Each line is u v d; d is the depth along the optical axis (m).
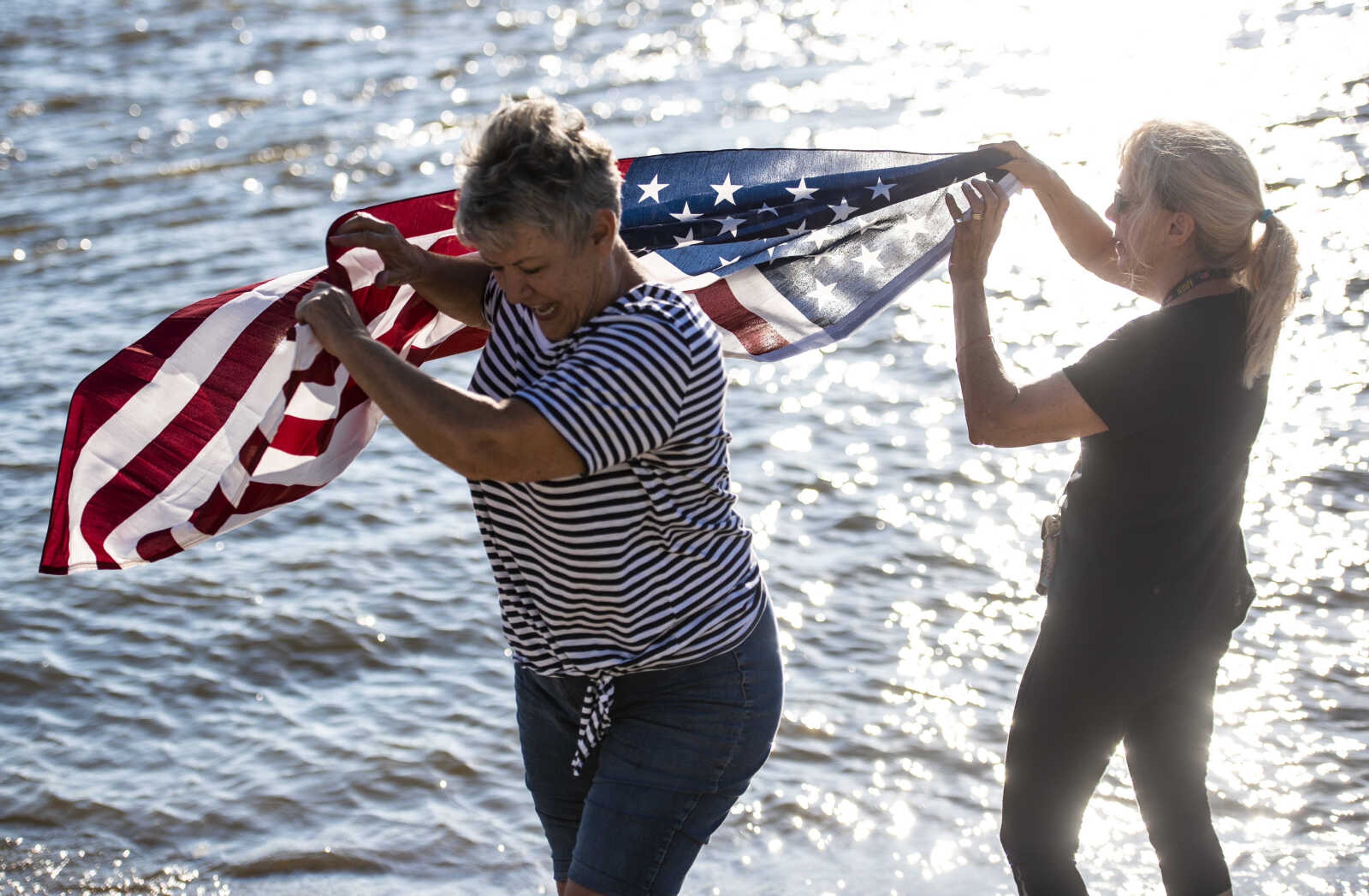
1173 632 3.17
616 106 17.17
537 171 2.40
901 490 7.24
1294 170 11.47
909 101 16.34
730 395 8.77
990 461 7.52
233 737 5.38
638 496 2.63
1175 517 3.09
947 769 4.89
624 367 2.49
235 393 3.15
